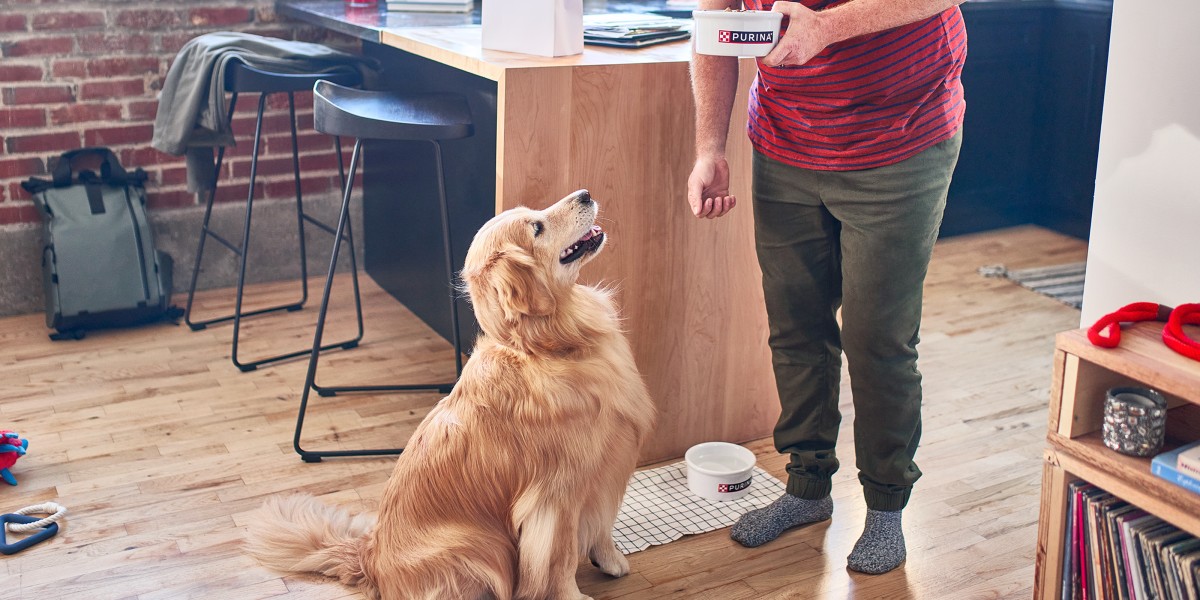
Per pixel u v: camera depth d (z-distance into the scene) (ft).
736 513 7.30
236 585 6.40
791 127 6.16
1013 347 10.33
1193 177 5.65
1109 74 6.00
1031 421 8.73
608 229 7.30
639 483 7.72
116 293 10.56
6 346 10.25
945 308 11.38
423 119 7.65
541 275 5.68
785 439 6.98
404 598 5.87
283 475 7.82
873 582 6.48
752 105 6.53
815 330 6.74
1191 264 5.75
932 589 6.39
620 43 7.72
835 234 6.44
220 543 6.89
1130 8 5.81
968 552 6.79
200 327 10.79
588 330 5.98
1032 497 7.49
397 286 11.66
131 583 6.42
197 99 9.62
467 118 7.79
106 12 10.87
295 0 11.74
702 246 7.70
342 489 7.64
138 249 10.71
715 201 6.48
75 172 11.21
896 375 6.20
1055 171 13.85
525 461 5.79
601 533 6.32
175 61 9.92
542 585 5.91
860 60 5.67
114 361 9.93
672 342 7.84
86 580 6.45
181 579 6.47
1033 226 14.34
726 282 7.91
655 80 7.14
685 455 7.89
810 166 6.12
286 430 8.55
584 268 7.29
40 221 11.08
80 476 7.73
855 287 6.12
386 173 11.39
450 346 10.44
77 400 9.04
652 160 7.30
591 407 5.84
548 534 5.82
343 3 11.50
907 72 5.68
